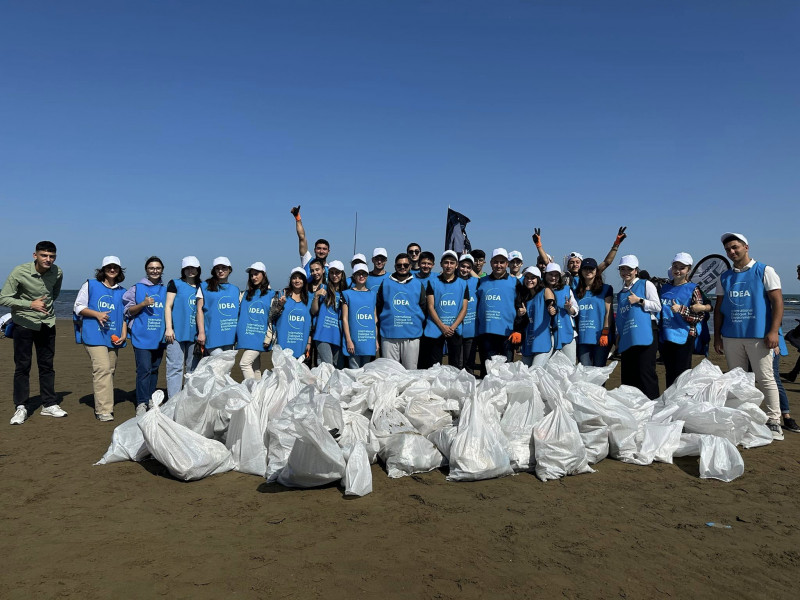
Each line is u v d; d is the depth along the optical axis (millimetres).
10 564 2945
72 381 9398
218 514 3641
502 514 3641
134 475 4445
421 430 4836
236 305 6953
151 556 3035
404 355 6949
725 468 4391
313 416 3869
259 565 2938
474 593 2688
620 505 3832
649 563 3002
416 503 3826
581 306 7016
